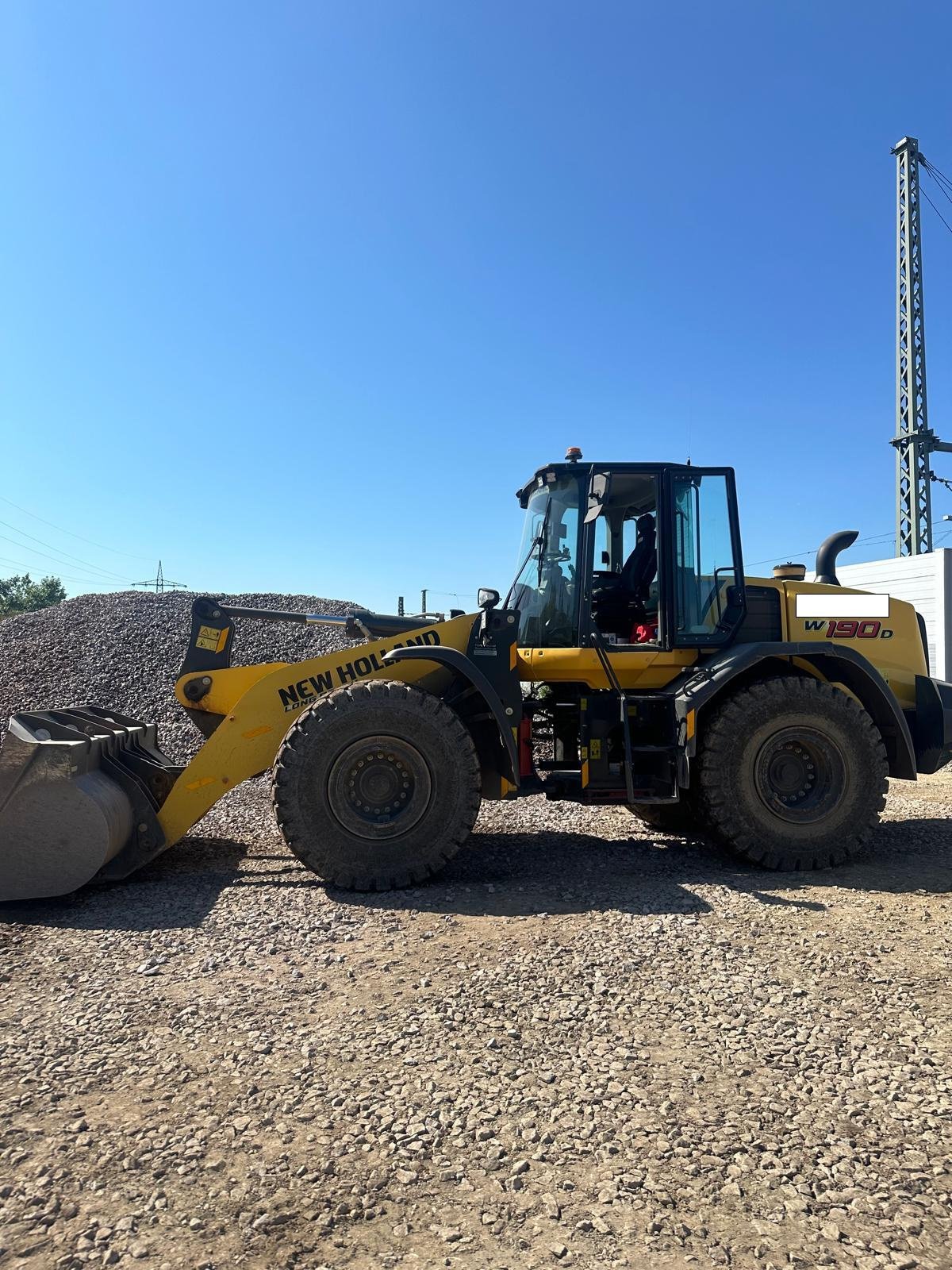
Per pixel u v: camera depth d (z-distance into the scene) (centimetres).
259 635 1216
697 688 527
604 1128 240
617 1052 284
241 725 511
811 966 357
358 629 619
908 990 334
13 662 1140
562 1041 293
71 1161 224
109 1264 187
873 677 551
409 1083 264
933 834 635
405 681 539
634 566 599
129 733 554
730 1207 207
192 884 490
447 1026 302
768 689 530
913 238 2308
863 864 543
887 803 782
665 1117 246
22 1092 259
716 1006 320
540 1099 255
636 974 349
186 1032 299
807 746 536
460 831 486
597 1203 209
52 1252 191
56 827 446
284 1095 258
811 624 588
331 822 479
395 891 476
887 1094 258
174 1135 236
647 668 563
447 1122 243
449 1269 186
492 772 538
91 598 1384
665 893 462
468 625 543
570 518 571
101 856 448
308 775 479
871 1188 214
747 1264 189
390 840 481
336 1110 249
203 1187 214
